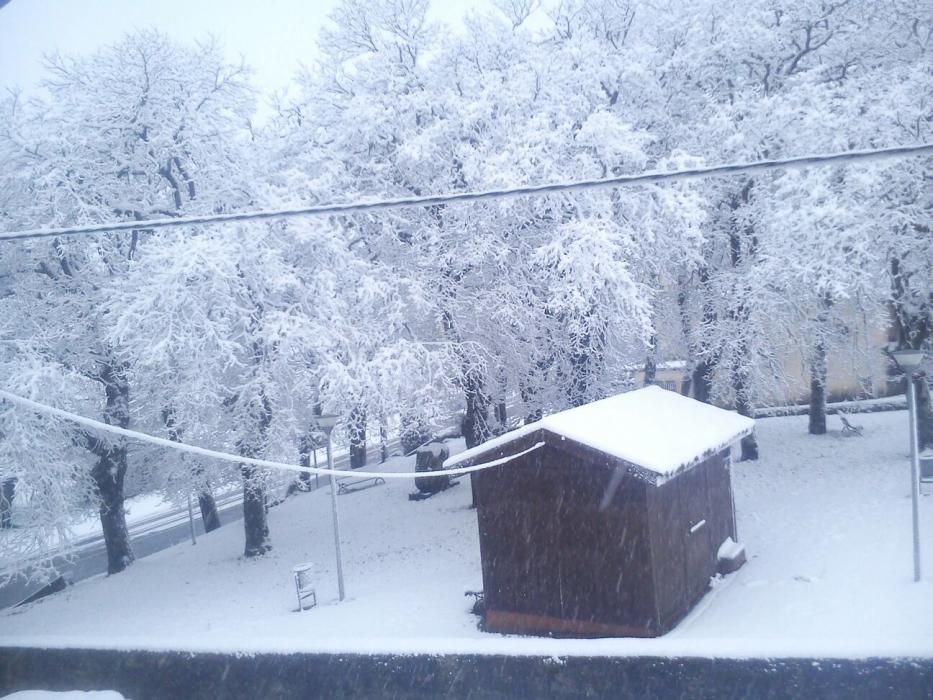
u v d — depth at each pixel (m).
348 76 23.03
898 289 20.28
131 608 17.70
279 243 19.38
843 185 18.78
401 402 19.81
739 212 21.22
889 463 20.56
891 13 20.88
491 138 20.69
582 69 21.28
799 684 5.41
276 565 19.78
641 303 17.70
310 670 6.38
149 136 20.55
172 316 17.28
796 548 14.95
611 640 5.97
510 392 23.83
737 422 15.01
